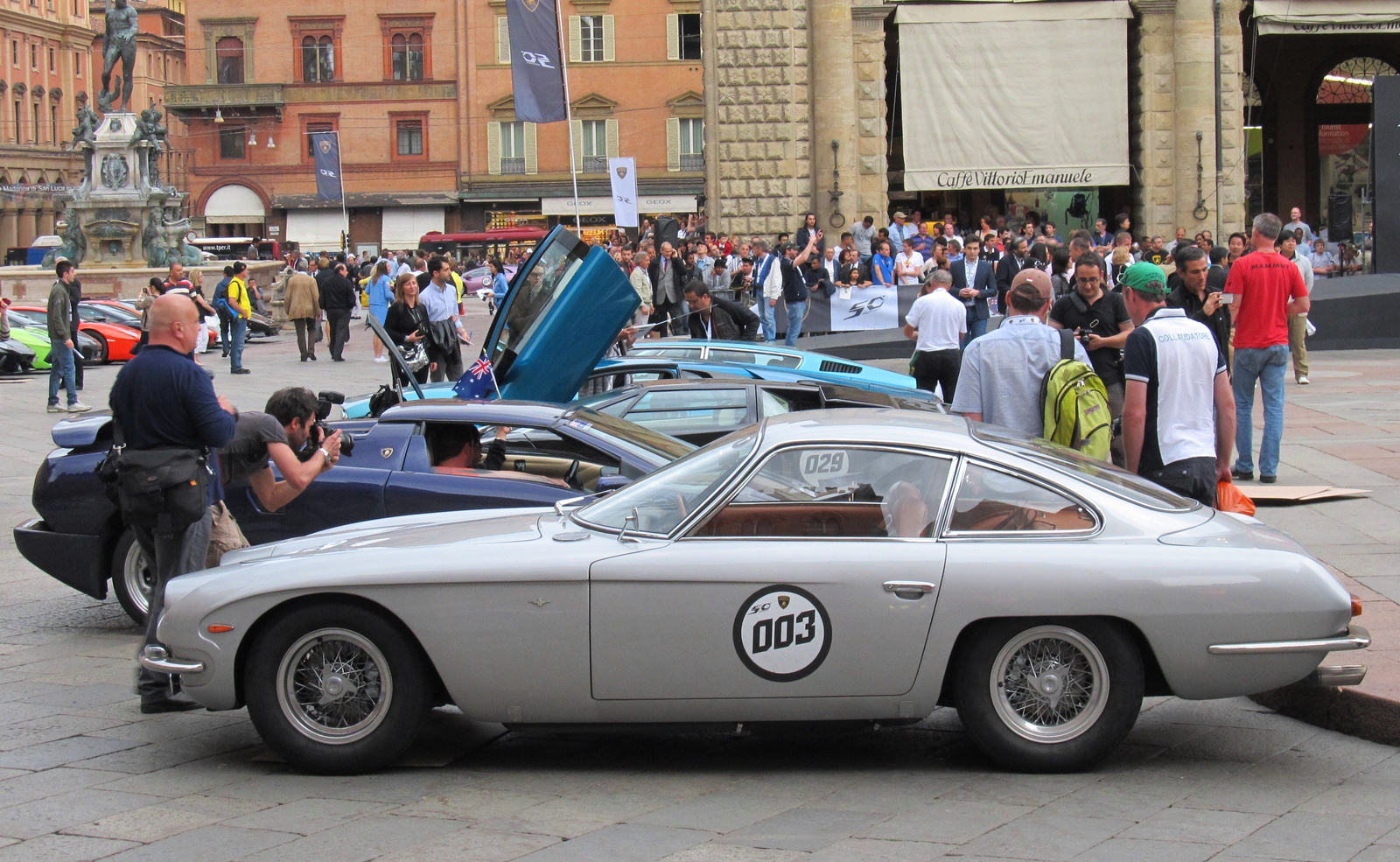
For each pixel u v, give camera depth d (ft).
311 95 217.56
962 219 110.11
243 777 19.02
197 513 20.89
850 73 98.58
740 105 99.76
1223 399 24.18
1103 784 18.29
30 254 201.26
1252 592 17.79
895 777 18.76
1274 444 37.09
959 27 96.53
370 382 76.33
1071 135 97.66
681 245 86.43
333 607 18.47
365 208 218.79
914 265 80.28
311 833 16.76
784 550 18.17
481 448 27.68
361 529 21.08
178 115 220.64
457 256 200.03
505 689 18.35
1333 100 134.41
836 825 16.87
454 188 216.13
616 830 16.79
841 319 77.05
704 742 20.63
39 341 85.76
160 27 286.05
